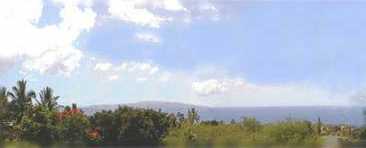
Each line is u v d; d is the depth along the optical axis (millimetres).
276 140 47500
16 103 63438
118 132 64812
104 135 64688
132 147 65250
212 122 57344
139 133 64312
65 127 61250
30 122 59281
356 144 49125
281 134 47562
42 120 60219
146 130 64250
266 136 47594
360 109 54344
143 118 65188
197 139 52562
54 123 61062
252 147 47094
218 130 50656
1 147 55125
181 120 66688
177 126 61781
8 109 62469
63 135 61062
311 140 47625
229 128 50281
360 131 51438
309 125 48781
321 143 47875
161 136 64000
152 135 64125
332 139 50219
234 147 48219
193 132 54094
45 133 59469
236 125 51062
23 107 63125
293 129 47688
